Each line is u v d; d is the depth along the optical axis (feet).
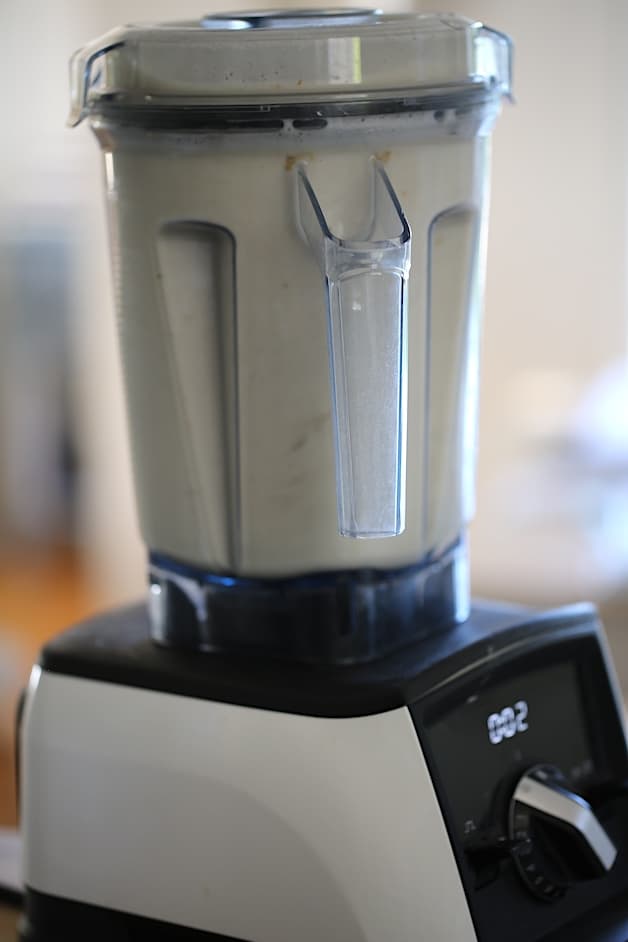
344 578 2.35
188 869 2.28
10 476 8.86
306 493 2.31
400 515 2.12
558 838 2.31
